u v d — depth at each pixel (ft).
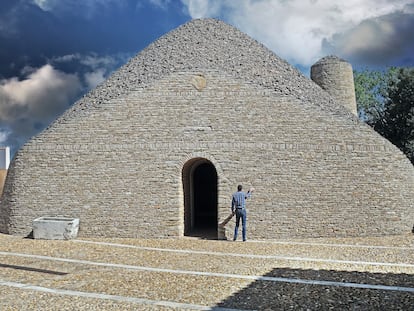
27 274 35.88
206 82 57.77
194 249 48.26
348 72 84.64
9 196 60.70
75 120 58.95
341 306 26.30
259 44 73.46
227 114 57.21
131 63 69.67
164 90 58.08
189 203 64.64
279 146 56.44
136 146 57.62
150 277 34.24
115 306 26.55
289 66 70.03
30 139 61.00
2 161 89.04
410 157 94.79
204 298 28.17
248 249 47.78
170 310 25.73
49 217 58.03
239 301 27.48
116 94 60.44
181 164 56.90
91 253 45.88
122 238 56.49
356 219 55.98
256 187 56.03
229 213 55.98
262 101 57.21
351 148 56.80
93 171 57.93
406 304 26.50
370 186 56.59
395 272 35.45
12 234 58.95
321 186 56.03
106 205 57.31
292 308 26.03
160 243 52.65
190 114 57.57
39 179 58.90
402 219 57.62
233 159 56.49
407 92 100.07
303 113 56.95
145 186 57.06
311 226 55.52
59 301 27.73
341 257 42.45
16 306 26.78
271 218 55.62
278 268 37.29
